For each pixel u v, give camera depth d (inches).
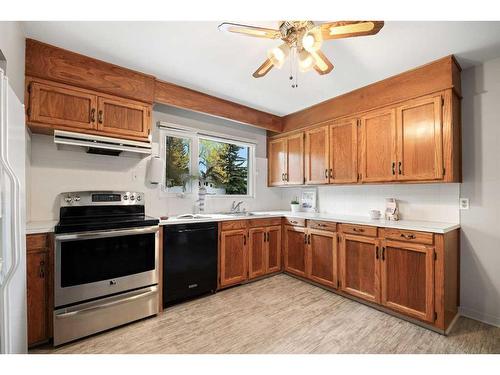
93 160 100.1
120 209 101.4
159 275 93.8
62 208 89.1
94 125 87.6
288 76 99.8
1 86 42.9
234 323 85.8
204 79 103.2
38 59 77.6
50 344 72.9
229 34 73.2
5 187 44.4
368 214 124.0
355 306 99.0
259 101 128.6
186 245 103.0
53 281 73.2
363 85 108.4
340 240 108.8
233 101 128.0
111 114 91.6
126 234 84.7
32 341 70.4
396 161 98.5
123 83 93.4
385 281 92.8
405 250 88.0
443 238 79.2
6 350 44.3
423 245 83.5
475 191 89.9
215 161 145.3
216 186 142.9
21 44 70.2
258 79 102.9
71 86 83.5
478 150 89.5
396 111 99.0
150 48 80.8
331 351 70.0
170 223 98.3
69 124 82.9
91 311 77.3
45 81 79.1
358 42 75.9
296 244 130.1
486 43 76.6
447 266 82.0
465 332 80.1
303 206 157.0
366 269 99.3
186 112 129.5
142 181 112.7
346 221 106.5
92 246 78.8
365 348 71.5
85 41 77.0
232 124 149.2
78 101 84.9
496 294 85.2
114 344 73.6
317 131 132.0
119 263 84.0
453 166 85.1
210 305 99.9
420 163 91.8
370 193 123.7
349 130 116.6
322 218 116.3
